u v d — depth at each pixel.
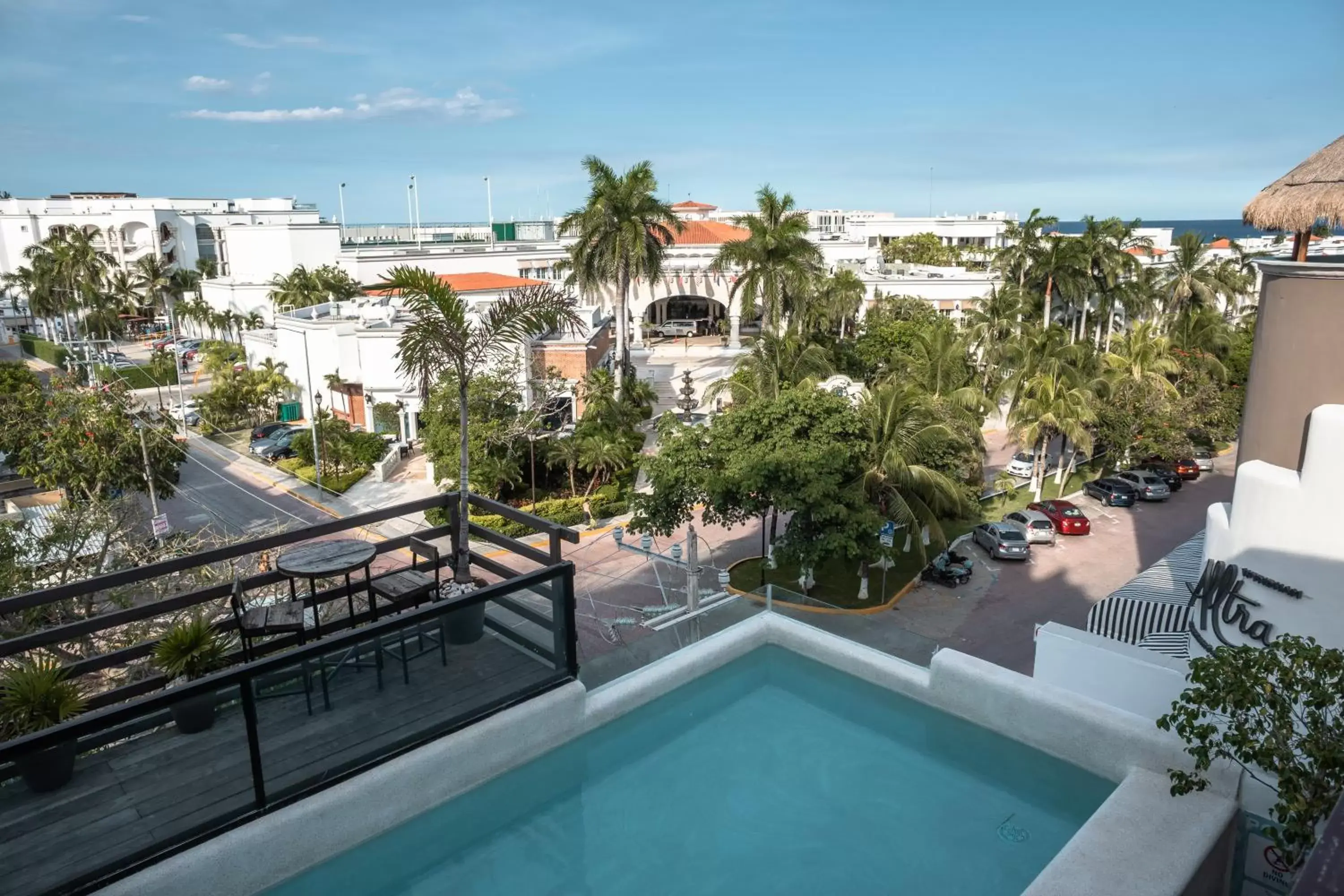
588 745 8.76
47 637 7.81
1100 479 37.38
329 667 8.39
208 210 123.94
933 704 9.14
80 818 6.55
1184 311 53.41
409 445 42.31
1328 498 8.56
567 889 6.94
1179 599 17.38
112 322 78.44
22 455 32.75
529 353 41.06
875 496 25.77
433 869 7.24
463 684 8.42
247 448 44.75
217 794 6.81
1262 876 7.35
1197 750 6.88
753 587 26.75
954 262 99.69
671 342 76.56
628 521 33.16
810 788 8.24
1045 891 6.18
